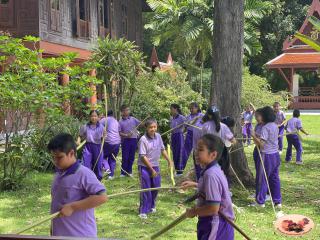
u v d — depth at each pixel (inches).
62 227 157.1
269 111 314.2
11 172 377.4
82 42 822.5
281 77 1699.1
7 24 660.7
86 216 158.9
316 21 469.4
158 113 611.2
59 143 154.9
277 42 1727.4
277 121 576.7
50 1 698.2
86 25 839.1
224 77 369.1
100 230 272.8
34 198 351.9
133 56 608.7
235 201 340.2
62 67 398.9
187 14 1093.1
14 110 376.8
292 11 1801.2
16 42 374.6
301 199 347.6
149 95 624.7
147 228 276.2
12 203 337.7
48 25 693.3
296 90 1488.7
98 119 391.2
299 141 506.6
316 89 1566.2
